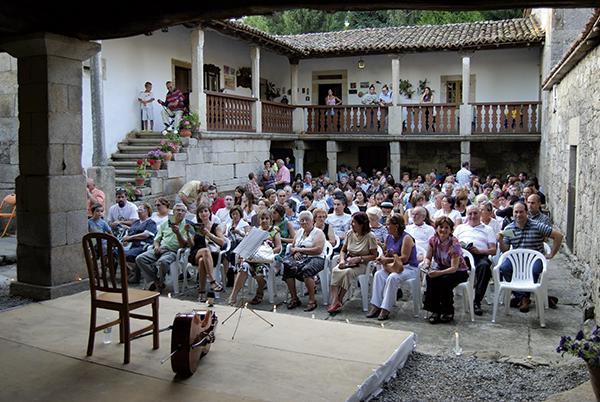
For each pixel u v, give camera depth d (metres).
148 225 8.61
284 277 7.26
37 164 6.53
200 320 4.51
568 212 10.19
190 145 14.01
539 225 6.92
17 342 5.04
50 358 4.67
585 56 8.35
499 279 6.68
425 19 30.41
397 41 18.55
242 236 8.30
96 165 10.89
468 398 4.40
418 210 7.89
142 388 4.11
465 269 6.57
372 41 18.98
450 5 4.17
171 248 7.95
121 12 5.76
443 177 18.36
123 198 9.51
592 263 6.93
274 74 21.62
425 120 18.55
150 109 15.09
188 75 17.19
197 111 14.38
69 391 4.06
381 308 6.75
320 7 4.54
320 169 21.67
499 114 18.28
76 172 6.79
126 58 14.57
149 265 7.93
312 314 6.96
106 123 13.95
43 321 5.63
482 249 7.06
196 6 5.23
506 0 4.06
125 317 4.55
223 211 9.46
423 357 5.28
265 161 16.38
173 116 14.45
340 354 4.77
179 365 4.25
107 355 4.73
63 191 6.63
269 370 4.43
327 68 21.08
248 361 4.61
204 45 17.50
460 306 7.26
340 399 3.93
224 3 5.00
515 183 13.63
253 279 7.95
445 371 4.94
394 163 18.83
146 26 5.79
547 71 15.66
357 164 21.09
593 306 6.42
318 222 7.88
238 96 16.14
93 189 9.52
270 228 8.05
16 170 11.49
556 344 5.78
